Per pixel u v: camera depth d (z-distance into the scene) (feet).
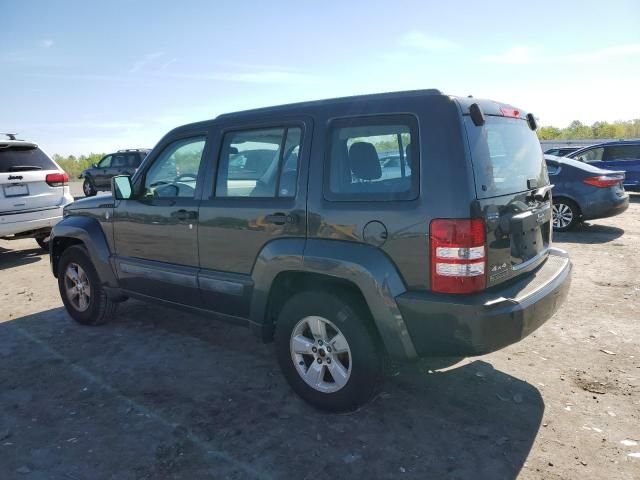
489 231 9.14
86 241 15.90
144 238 14.40
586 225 33.78
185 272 13.23
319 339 10.79
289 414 10.92
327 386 10.80
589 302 17.58
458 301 8.84
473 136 9.25
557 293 10.46
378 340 10.27
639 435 9.73
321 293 10.50
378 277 9.46
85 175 73.77
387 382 12.19
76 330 16.62
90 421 10.84
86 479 8.88
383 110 9.84
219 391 12.09
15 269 26.37
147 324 17.06
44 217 27.14
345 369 10.55
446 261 8.87
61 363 13.96
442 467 8.95
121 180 14.33
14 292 21.72
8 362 14.11
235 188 12.18
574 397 11.25
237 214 11.85
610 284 19.66
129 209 14.74
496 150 10.13
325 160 10.52
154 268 14.05
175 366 13.58
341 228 10.07
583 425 10.13
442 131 9.08
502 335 9.00
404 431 10.11
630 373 12.28
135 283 14.96
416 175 9.24
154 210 13.94
